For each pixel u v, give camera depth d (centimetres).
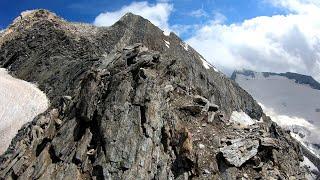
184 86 4828
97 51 11019
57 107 5666
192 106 4506
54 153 4525
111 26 13012
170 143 4181
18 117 8100
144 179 3978
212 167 3984
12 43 12025
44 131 5131
